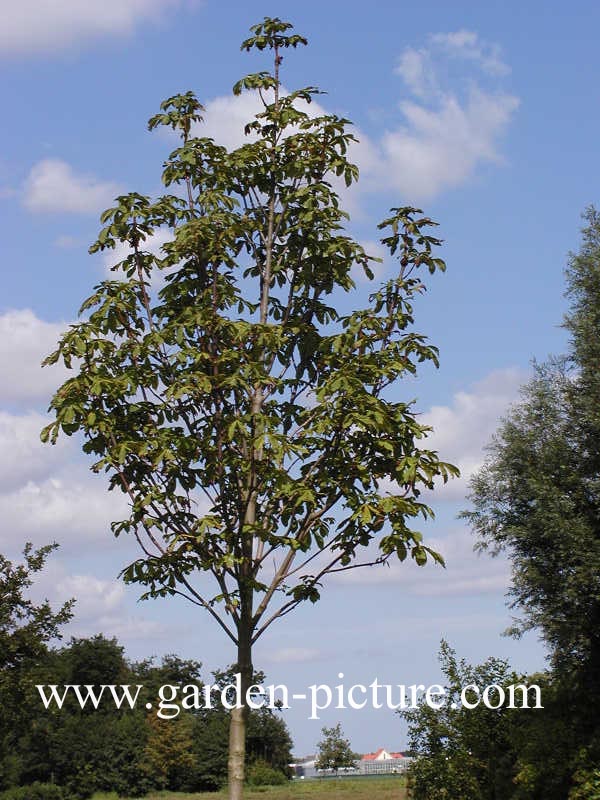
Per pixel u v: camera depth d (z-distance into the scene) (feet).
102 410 33.42
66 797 194.70
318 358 37.52
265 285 38.09
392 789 157.89
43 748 199.41
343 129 38.09
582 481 72.64
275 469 32.86
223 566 33.42
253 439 33.09
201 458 34.12
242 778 32.96
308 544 33.45
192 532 33.73
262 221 39.19
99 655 239.71
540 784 55.42
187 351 33.73
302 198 37.68
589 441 74.28
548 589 69.77
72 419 32.19
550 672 65.62
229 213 37.01
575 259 78.64
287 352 37.60
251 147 38.06
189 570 33.58
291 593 33.99
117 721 213.05
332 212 37.35
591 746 54.13
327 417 33.04
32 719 93.50
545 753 55.72
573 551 67.31
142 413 34.94
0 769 186.29
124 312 35.65
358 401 32.73
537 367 79.36
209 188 37.88
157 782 203.00
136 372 34.35
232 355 34.12
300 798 152.97
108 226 36.24
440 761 61.62
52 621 90.89
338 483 33.78
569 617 68.64
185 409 35.50
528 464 74.64
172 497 33.42
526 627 71.20
